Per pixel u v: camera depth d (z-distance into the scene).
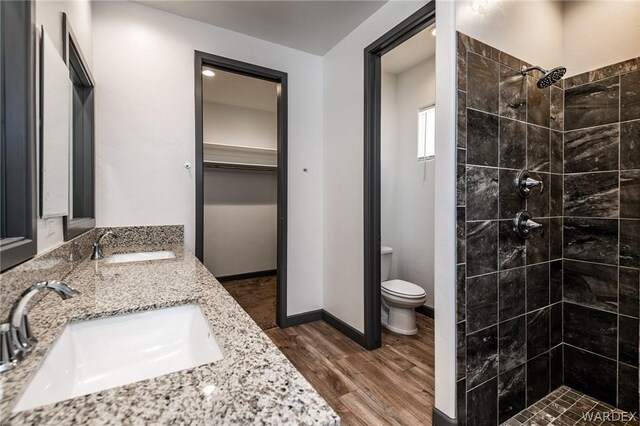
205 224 4.33
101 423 0.45
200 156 2.34
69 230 1.37
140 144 2.15
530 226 1.64
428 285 3.03
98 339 0.90
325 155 2.90
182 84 2.29
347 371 2.05
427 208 3.02
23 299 0.67
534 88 1.75
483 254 1.50
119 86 2.08
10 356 0.64
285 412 0.48
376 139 2.36
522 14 1.70
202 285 1.21
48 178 1.13
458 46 1.40
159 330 0.99
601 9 1.80
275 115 4.73
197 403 0.50
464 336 1.43
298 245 2.84
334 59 2.74
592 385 1.80
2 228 0.87
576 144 1.89
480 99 1.49
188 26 2.31
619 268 1.72
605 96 1.78
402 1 2.01
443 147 1.44
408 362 2.17
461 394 1.43
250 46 2.56
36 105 1.01
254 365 0.62
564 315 1.93
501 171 1.58
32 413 0.47
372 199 2.36
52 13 1.22
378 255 2.39
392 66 3.16
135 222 2.13
